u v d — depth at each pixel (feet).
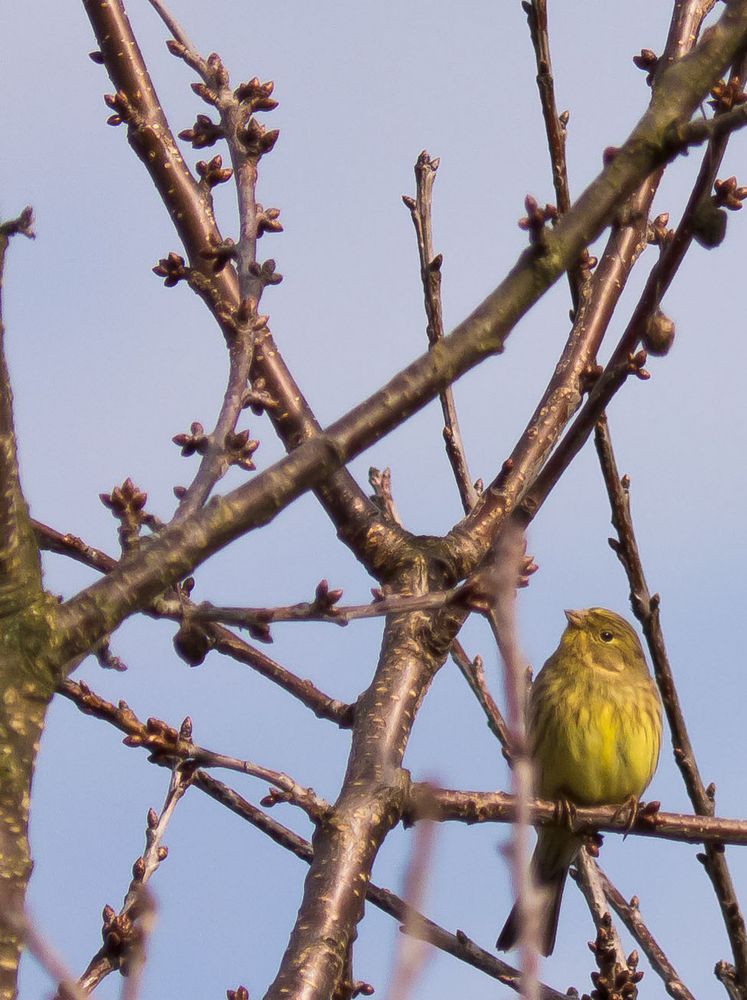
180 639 32.22
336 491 38.27
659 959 40.86
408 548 37.50
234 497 21.56
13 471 19.92
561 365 39.58
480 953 38.75
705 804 41.63
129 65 42.04
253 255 31.32
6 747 18.97
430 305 42.37
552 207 37.29
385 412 22.27
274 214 33.22
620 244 41.04
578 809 44.06
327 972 27.71
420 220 43.37
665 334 30.91
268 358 41.39
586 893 40.88
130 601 20.45
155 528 28.12
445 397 43.57
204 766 31.32
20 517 19.99
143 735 31.76
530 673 40.78
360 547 37.73
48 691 19.54
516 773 16.25
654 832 41.27
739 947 40.37
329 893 29.04
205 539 21.11
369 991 33.86
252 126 34.40
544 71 41.73
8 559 19.74
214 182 39.70
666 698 41.91
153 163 40.86
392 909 37.27
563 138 41.73
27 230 20.11
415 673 34.81
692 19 39.52
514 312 22.52
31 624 19.63
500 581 16.69
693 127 22.74
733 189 36.35
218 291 39.14
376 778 31.50
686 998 39.86
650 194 41.78
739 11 23.63
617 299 40.34
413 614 35.91
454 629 35.53
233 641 36.42
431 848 15.55
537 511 32.07
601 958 38.34
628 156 22.95
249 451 29.63
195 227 39.88
